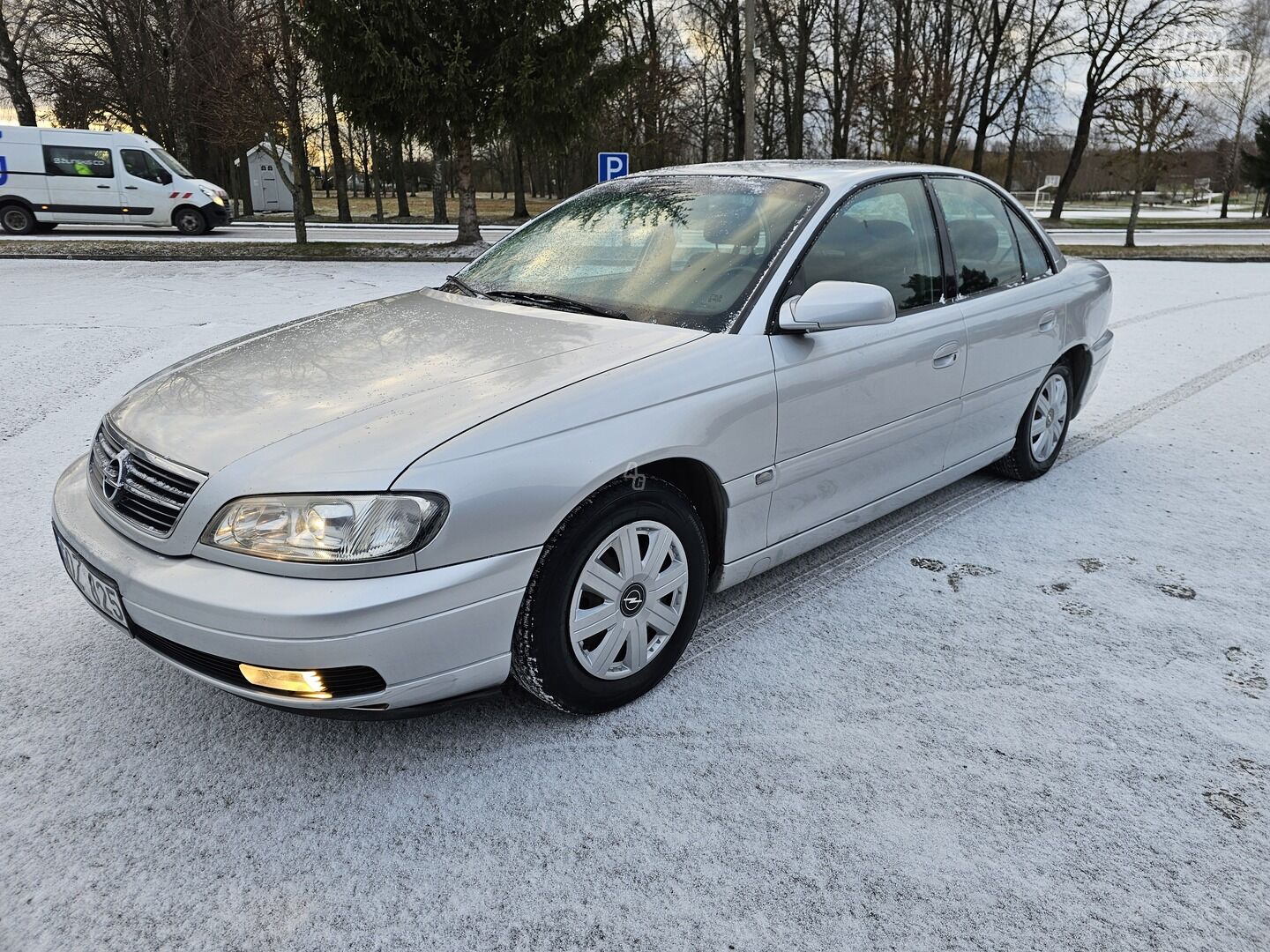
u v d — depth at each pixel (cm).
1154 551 367
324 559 194
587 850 203
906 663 282
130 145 1977
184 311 945
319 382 241
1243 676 276
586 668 240
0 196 1897
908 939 180
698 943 179
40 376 626
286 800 219
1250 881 195
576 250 332
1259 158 4912
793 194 313
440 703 218
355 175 6500
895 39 3441
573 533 225
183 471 212
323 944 178
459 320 289
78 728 246
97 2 2919
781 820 213
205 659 205
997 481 453
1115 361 743
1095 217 4338
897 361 317
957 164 4234
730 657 285
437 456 203
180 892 191
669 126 2620
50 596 320
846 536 383
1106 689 268
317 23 1505
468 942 179
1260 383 657
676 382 246
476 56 1620
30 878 193
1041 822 212
